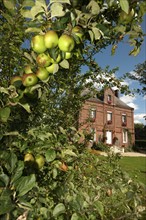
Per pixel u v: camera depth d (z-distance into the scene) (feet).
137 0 4.12
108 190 6.40
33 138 5.36
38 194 5.03
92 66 10.04
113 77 11.12
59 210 4.20
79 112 10.87
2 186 3.27
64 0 3.79
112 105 133.90
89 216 4.12
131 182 5.90
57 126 8.99
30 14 4.06
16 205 3.26
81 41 4.17
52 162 5.45
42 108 7.99
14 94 4.06
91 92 10.67
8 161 3.46
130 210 5.34
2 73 5.97
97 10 3.94
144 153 123.75
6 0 4.01
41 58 4.21
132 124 141.18
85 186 6.84
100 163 9.16
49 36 3.86
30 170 4.93
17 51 5.51
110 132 129.49
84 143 10.05
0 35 5.39
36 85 4.37
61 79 8.63
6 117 3.76
